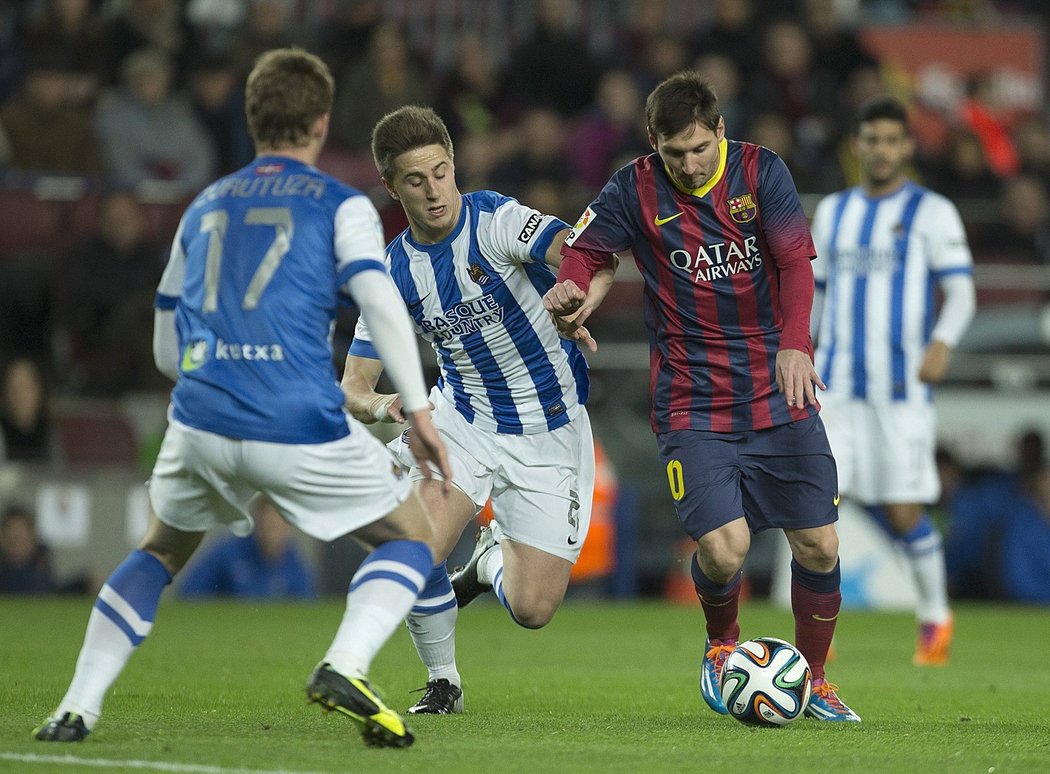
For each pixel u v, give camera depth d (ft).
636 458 160.66
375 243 51.37
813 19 196.03
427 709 65.77
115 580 52.54
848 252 106.93
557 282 64.95
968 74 217.36
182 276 52.47
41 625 114.21
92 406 156.04
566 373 68.64
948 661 102.83
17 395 147.23
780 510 67.15
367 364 66.59
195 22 196.54
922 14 230.89
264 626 118.93
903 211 105.70
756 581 161.58
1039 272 169.07
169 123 171.53
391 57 177.99
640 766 48.91
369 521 51.88
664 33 199.41
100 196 161.99
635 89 189.06
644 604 155.33
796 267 64.49
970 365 164.86
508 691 77.00
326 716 62.34
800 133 187.93
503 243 65.72
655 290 67.31
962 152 182.80
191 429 50.62
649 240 66.28
